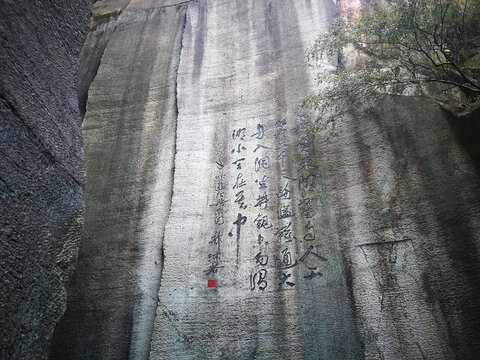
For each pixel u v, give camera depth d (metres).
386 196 5.51
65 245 5.01
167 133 7.76
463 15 5.74
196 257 5.95
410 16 5.18
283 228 5.88
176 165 7.07
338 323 4.91
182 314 5.47
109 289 6.12
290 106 7.25
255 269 5.63
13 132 4.26
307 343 4.89
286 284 5.39
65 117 5.38
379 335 4.67
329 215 5.77
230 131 7.38
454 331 4.37
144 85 8.88
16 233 4.15
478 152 5.08
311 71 7.57
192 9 10.42
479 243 4.61
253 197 6.36
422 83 5.66
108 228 6.80
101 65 9.59
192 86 8.40
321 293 5.18
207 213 6.39
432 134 5.59
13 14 4.51
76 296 6.18
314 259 5.47
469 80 5.19
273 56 8.38
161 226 6.50
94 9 11.86
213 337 5.22
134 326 5.68
